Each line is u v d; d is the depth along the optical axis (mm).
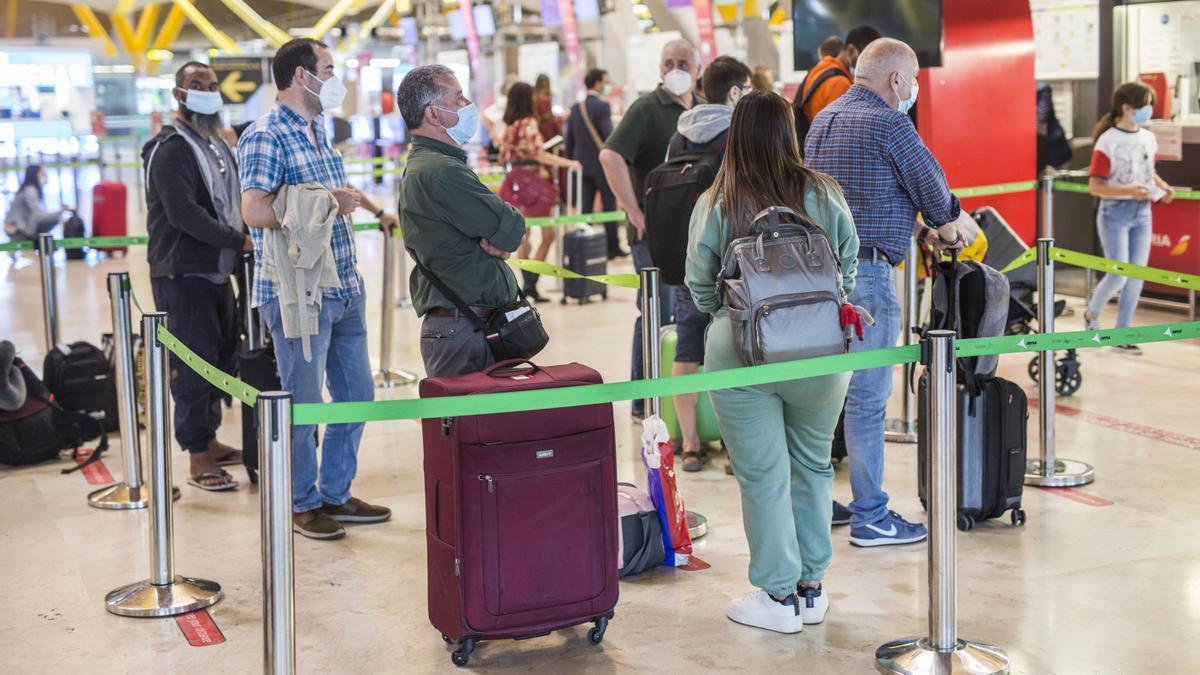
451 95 3998
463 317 4012
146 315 3967
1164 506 4848
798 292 3404
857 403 4383
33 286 11219
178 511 5109
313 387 4625
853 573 4199
